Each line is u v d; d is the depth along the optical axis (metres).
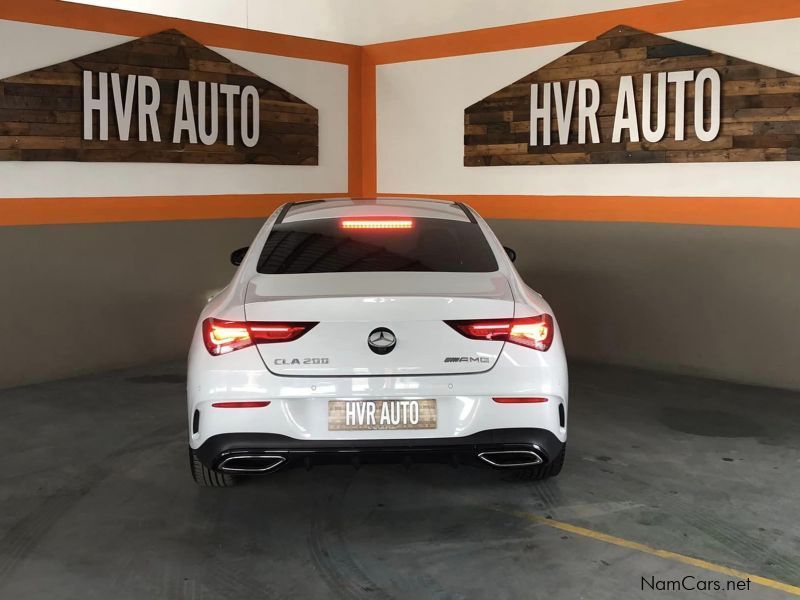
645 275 5.98
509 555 2.82
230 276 6.68
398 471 3.68
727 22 5.45
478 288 3.06
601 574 2.68
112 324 5.91
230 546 2.91
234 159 6.65
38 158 5.44
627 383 5.52
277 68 6.94
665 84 5.77
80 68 5.62
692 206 5.71
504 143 6.75
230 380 2.84
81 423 4.51
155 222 6.13
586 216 6.28
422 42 7.23
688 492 3.45
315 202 4.23
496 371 2.88
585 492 3.44
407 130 7.44
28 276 5.45
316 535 3.00
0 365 5.34
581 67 6.21
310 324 2.84
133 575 2.68
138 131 5.98
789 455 3.96
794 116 5.23
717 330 5.64
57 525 3.10
